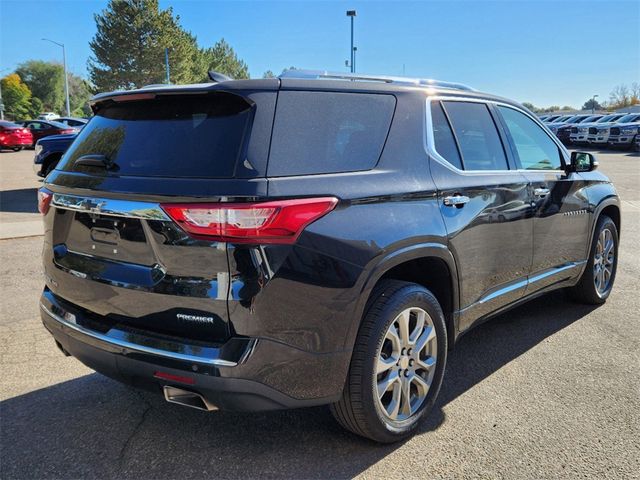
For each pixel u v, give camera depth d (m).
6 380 3.59
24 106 90.44
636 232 8.44
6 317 4.73
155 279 2.43
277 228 2.27
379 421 2.73
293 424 3.09
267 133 2.38
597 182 4.80
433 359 3.03
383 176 2.74
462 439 2.92
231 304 2.27
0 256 6.84
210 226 2.24
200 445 2.87
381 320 2.66
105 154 2.71
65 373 3.70
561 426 3.03
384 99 2.95
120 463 2.71
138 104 2.78
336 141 2.62
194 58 63.16
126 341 2.50
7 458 2.75
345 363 2.54
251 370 2.29
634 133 28.06
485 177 3.42
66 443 2.88
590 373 3.69
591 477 2.60
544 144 4.29
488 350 4.09
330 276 2.42
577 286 4.94
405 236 2.72
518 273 3.79
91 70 55.47
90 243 2.70
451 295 3.19
